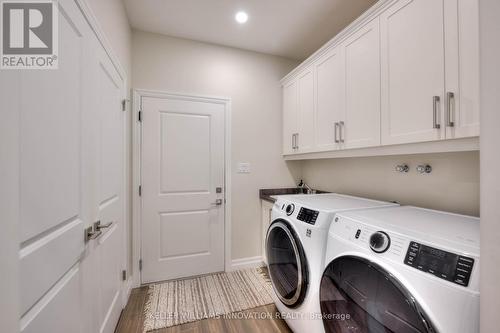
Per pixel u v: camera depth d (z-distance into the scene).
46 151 0.75
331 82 1.85
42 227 0.72
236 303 1.91
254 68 2.62
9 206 0.57
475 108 0.94
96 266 1.22
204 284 2.23
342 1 1.81
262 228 2.63
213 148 2.46
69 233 0.90
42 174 0.72
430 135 1.11
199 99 2.39
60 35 0.83
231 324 1.66
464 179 1.28
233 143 2.54
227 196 2.51
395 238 0.87
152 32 2.24
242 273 2.47
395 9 1.29
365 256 0.93
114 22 1.57
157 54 2.26
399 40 1.26
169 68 2.29
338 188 2.29
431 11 1.10
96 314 1.22
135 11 1.94
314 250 1.24
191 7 1.89
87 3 1.06
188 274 2.37
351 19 2.04
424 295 0.71
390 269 0.82
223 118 2.50
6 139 0.56
